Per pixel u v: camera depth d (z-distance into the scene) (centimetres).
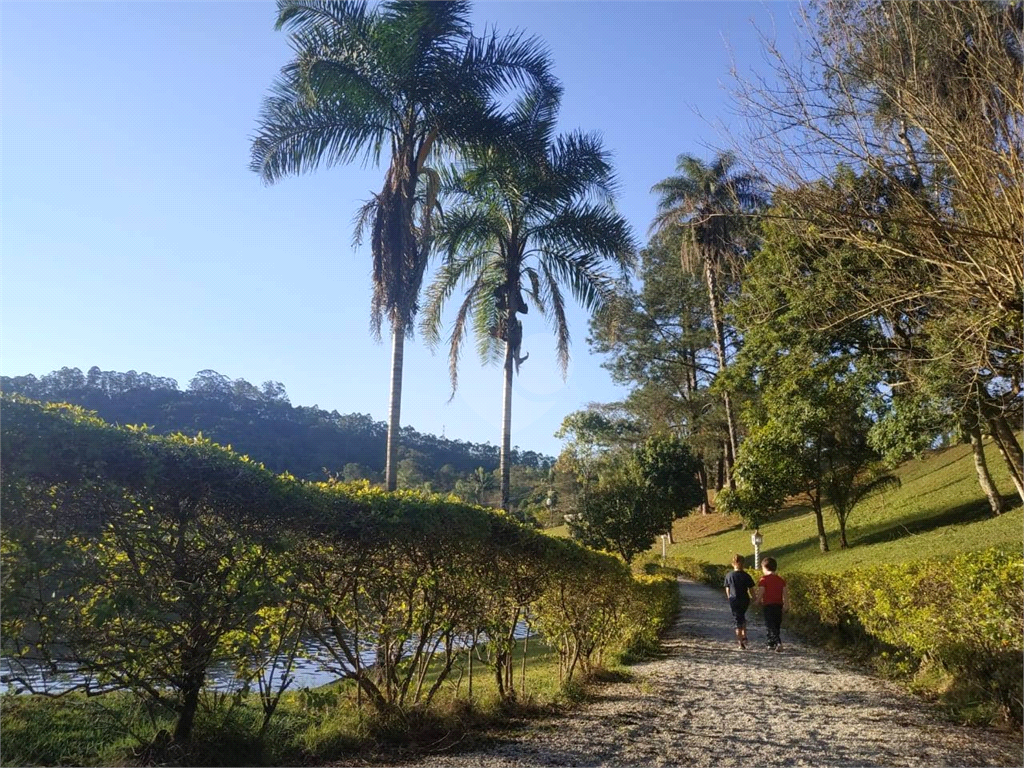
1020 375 980
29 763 409
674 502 3834
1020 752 488
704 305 3931
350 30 1116
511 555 594
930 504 2558
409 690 580
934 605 650
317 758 445
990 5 563
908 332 1105
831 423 2159
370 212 1205
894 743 514
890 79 589
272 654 426
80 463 320
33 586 326
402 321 1115
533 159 1291
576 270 1520
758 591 1153
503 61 1214
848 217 647
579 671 841
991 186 547
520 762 462
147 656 361
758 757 481
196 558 375
